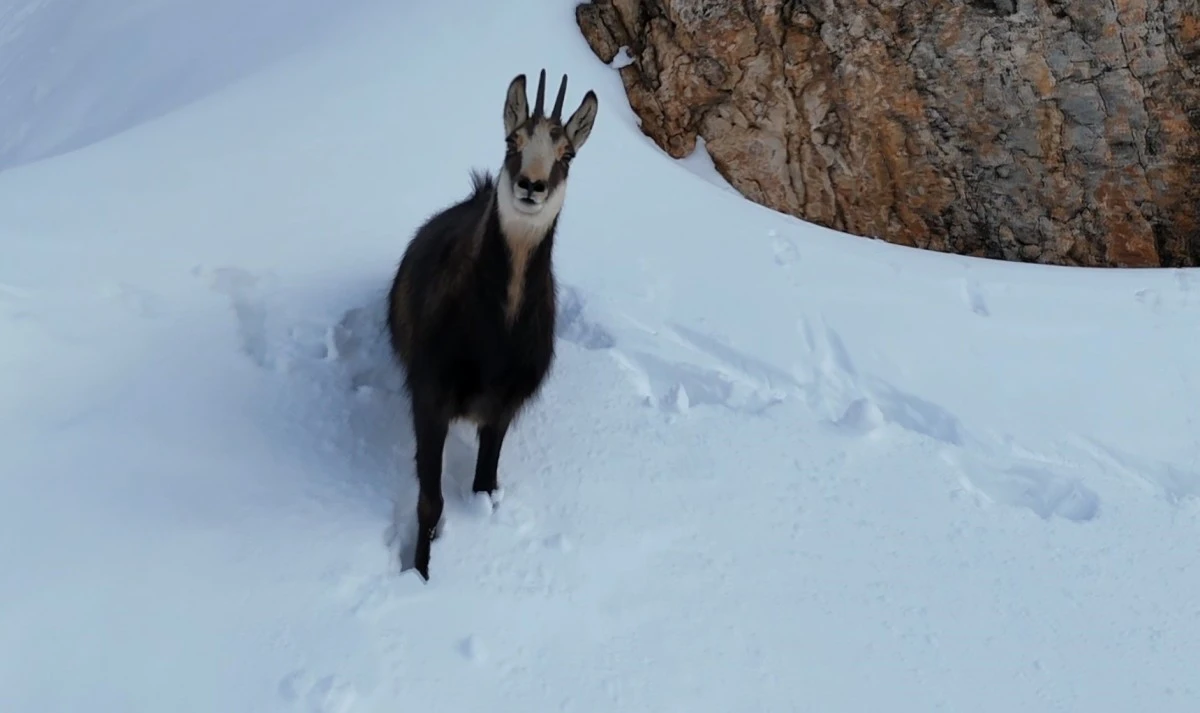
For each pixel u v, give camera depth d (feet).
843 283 17.71
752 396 15.03
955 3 20.42
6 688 8.74
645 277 17.20
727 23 21.48
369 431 13.12
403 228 17.22
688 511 12.72
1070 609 11.74
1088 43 19.95
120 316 13.70
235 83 23.68
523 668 9.93
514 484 12.79
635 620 10.83
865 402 14.78
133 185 17.48
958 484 13.73
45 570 9.89
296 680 9.22
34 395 11.96
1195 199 19.81
